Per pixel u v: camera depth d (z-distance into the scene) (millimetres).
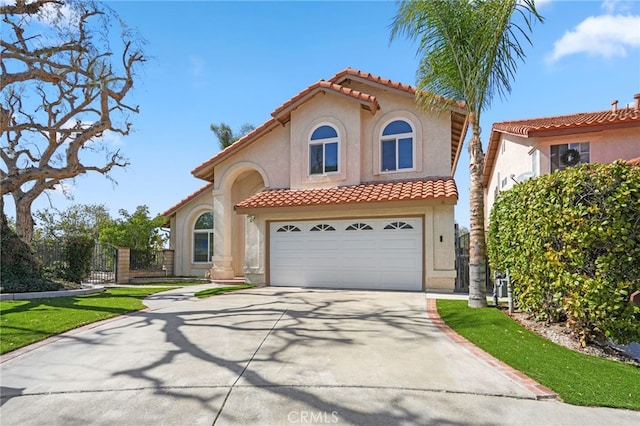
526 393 5234
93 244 19891
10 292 14242
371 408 4867
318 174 18000
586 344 7566
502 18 10078
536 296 8680
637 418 4605
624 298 6836
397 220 15812
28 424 4660
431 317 9984
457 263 16359
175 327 9102
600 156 16531
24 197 20172
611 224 6922
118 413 4867
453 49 10648
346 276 16328
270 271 17500
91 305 12055
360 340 7852
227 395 5289
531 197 8703
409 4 10750
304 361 6594
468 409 4820
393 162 17328
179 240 25031
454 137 19297
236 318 9992
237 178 21312
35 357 7066
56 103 23797
